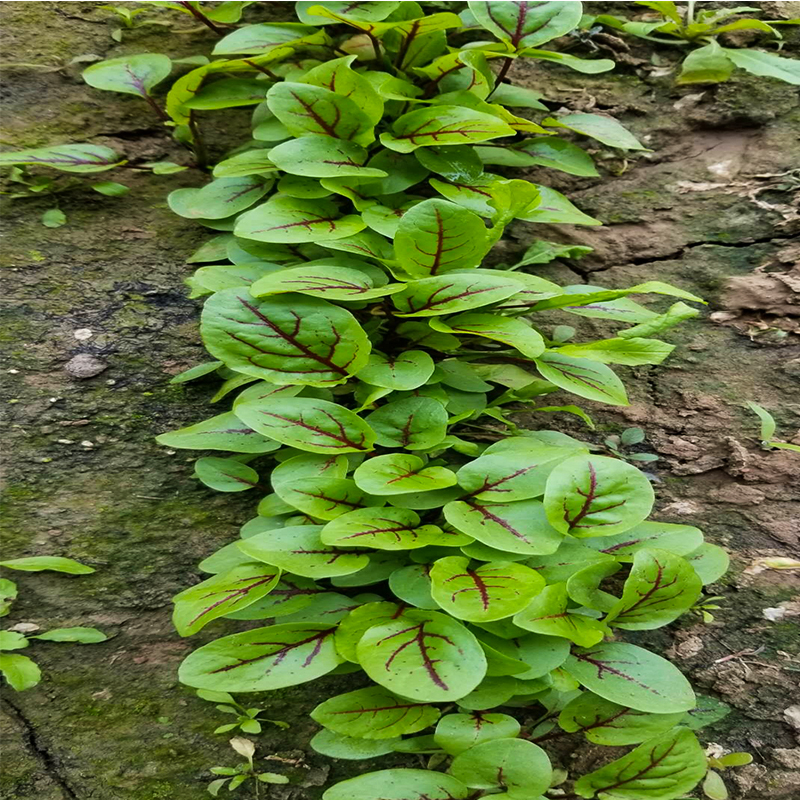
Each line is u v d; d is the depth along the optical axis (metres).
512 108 0.80
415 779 0.59
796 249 0.75
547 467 0.65
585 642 0.61
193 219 0.76
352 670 0.62
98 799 0.61
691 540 0.64
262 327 0.66
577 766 0.62
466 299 0.66
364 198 0.72
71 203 0.76
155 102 0.79
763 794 0.62
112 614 0.65
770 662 0.64
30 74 0.79
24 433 0.69
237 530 0.67
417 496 0.65
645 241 0.77
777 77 0.78
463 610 0.60
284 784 0.62
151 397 0.70
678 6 0.83
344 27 0.79
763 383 0.72
